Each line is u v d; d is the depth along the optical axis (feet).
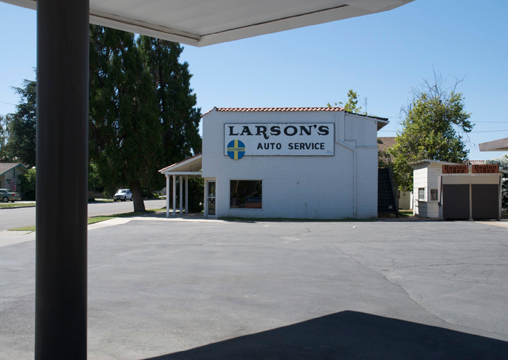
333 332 16.65
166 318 18.31
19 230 56.65
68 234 9.58
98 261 32.32
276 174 81.87
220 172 82.38
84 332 9.93
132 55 96.32
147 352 14.48
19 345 15.02
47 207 9.48
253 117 82.28
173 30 20.49
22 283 24.75
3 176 193.47
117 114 94.32
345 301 21.17
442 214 78.48
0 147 241.76
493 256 34.99
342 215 81.15
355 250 38.40
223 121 82.69
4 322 17.58
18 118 217.56
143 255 35.37
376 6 17.56
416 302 21.11
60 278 9.51
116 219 77.46
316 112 81.87
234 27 20.08
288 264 31.22
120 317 18.39
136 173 95.66
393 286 24.40
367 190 81.05
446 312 19.47
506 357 14.28
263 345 15.21
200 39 21.67
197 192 105.60
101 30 94.12
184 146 113.91
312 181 81.61
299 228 60.03
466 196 78.38
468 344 15.46
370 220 77.30
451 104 106.83
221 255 35.45
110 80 93.35
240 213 81.92
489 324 17.80
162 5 17.61
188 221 73.41
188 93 115.44
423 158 103.19
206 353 14.43
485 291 23.32
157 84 113.09
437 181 85.30
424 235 50.65
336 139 81.51
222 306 20.16
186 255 35.42
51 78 9.53
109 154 92.48
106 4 17.48
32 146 216.13
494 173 78.23
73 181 9.65
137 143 95.45
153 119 97.66
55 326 9.49
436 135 105.70
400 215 93.35
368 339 15.89
